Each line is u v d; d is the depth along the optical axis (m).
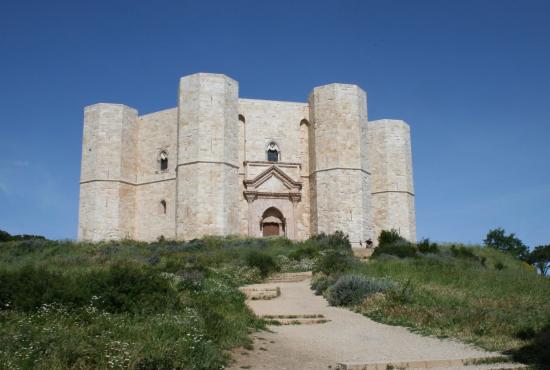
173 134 48.72
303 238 47.69
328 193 45.59
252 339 12.86
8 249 38.12
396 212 51.38
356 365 10.68
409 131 54.59
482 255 38.31
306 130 50.03
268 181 47.81
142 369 9.26
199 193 43.69
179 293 16.14
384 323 15.66
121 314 12.48
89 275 14.36
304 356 11.72
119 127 49.41
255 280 25.81
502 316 15.02
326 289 21.22
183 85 46.12
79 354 9.41
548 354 11.28
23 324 10.55
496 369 10.43
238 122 47.75
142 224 49.25
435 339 13.51
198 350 10.35
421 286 19.86
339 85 46.94
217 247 37.09
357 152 46.31
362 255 36.31
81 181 49.09
